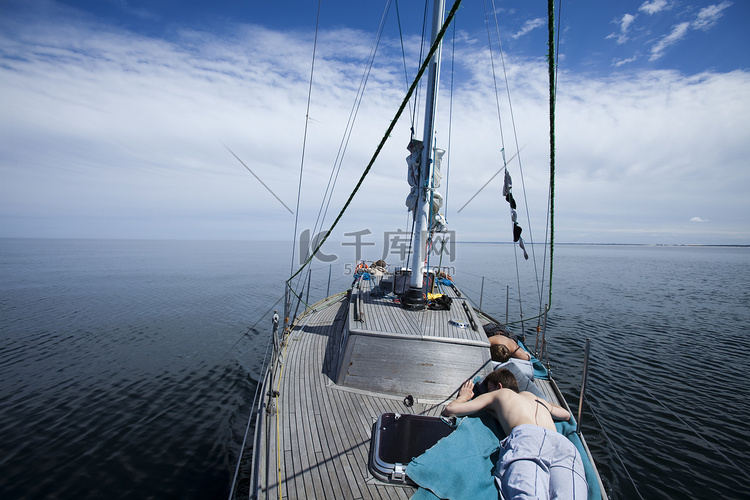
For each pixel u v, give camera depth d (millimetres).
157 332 16641
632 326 18672
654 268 67125
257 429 4578
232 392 10648
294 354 7449
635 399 10352
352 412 5250
